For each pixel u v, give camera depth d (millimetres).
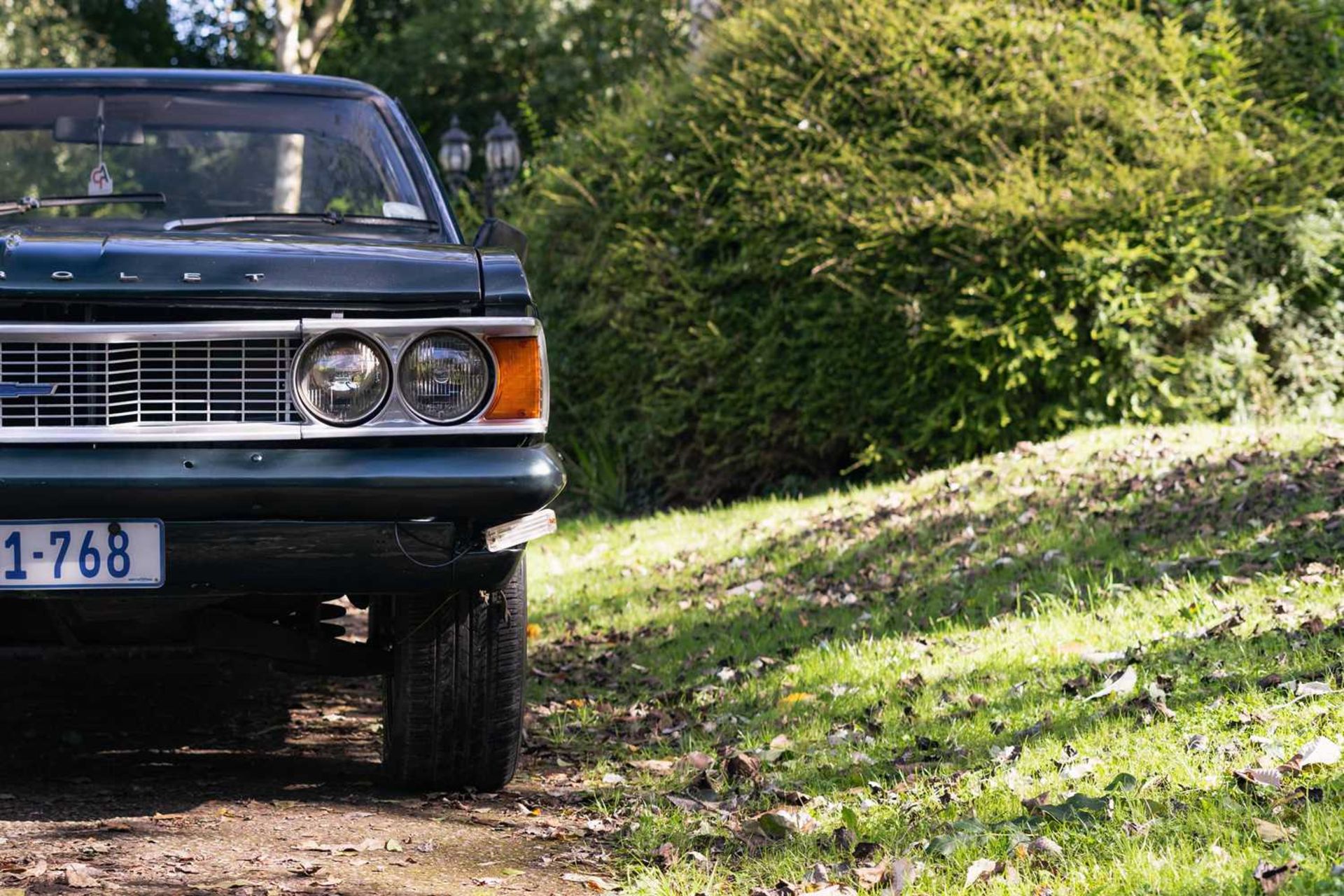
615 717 5793
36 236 4043
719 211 11836
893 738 4805
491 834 4160
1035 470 9453
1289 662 4727
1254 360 11234
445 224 5109
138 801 4402
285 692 6371
